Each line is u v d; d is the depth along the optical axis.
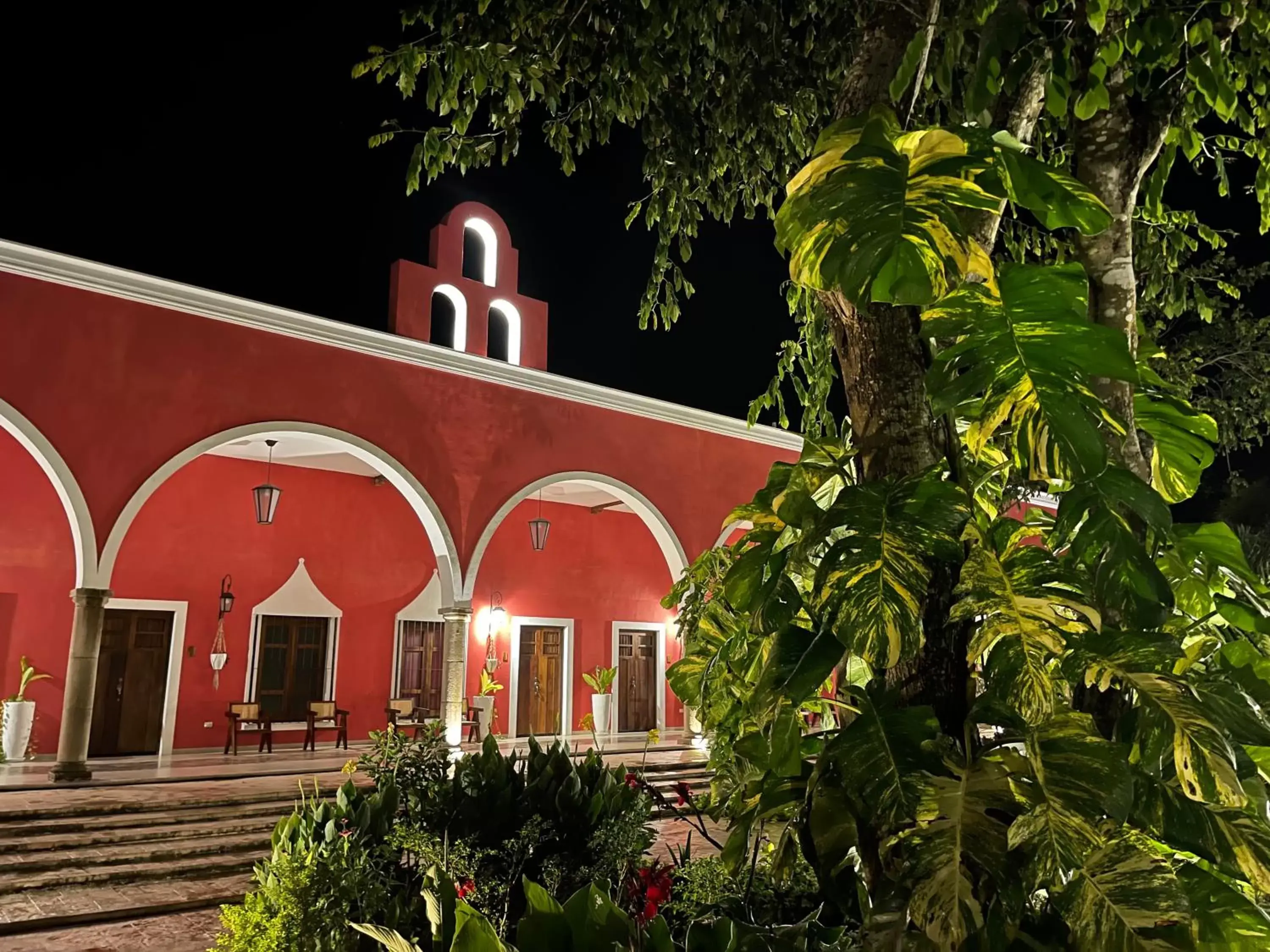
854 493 2.06
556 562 16.67
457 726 11.53
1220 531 2.44
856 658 2.90
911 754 1.92
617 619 17.28
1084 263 2.72
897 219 1.91
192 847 7.54
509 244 13.84
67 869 7.05
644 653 17.66
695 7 4.35
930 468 2.07
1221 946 1.79
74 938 5.86
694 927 2.18
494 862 3.98
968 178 2.02
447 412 12.08
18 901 6.49
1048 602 1.99
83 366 9.40
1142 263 5.16
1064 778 1.82
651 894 3.03
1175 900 1.72
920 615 1.84
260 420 10.46
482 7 3.80
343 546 14.58
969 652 2.05
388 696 14.70
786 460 16.14
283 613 13.78
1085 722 1.93
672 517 14.27
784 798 2.43
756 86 4.79
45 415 9.12
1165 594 1.97
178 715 12.73
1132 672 1.94
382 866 4.05
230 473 13.66
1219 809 2.02
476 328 13.09
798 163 5.14
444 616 11.80
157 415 9.77
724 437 15.27
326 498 14.53
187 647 12.91
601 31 4.46
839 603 1.88
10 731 11.10
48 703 11.74
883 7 2.51
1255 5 2.89
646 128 5.00
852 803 2.14
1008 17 2.63
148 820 7.96
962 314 2.04
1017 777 1.94
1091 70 2.62
